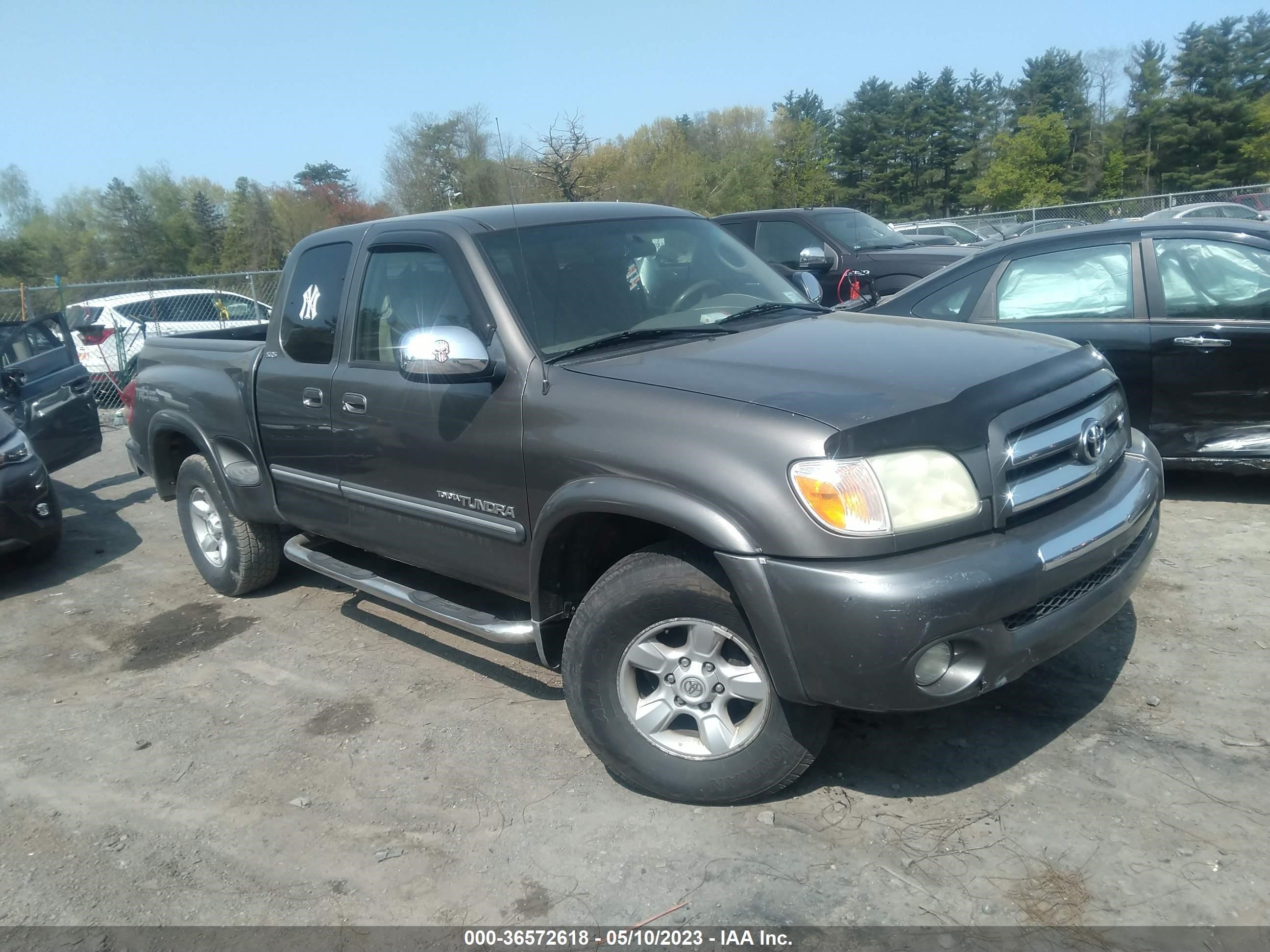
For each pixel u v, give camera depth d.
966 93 60.88
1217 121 50.59
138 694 4.61
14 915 3.08
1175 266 5.52
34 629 5.62
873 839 3.02
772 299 4.29
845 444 2.73
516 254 3.81
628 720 3.28
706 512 2.88
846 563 2.72
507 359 3.53
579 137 9.45
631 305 3.84
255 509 5.13
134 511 8.15
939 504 2.77
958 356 3.30
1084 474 3.12
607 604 3.21
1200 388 5.42
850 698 2.77
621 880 2.96
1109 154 51.84
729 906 2.80
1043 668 3.92
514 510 3.55
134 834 3.46
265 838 3.36
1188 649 3.98
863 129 61.44
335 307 4.41
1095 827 2.97
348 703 4.29
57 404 8.39
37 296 15.44
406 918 2.90
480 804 3.43
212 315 15.45
